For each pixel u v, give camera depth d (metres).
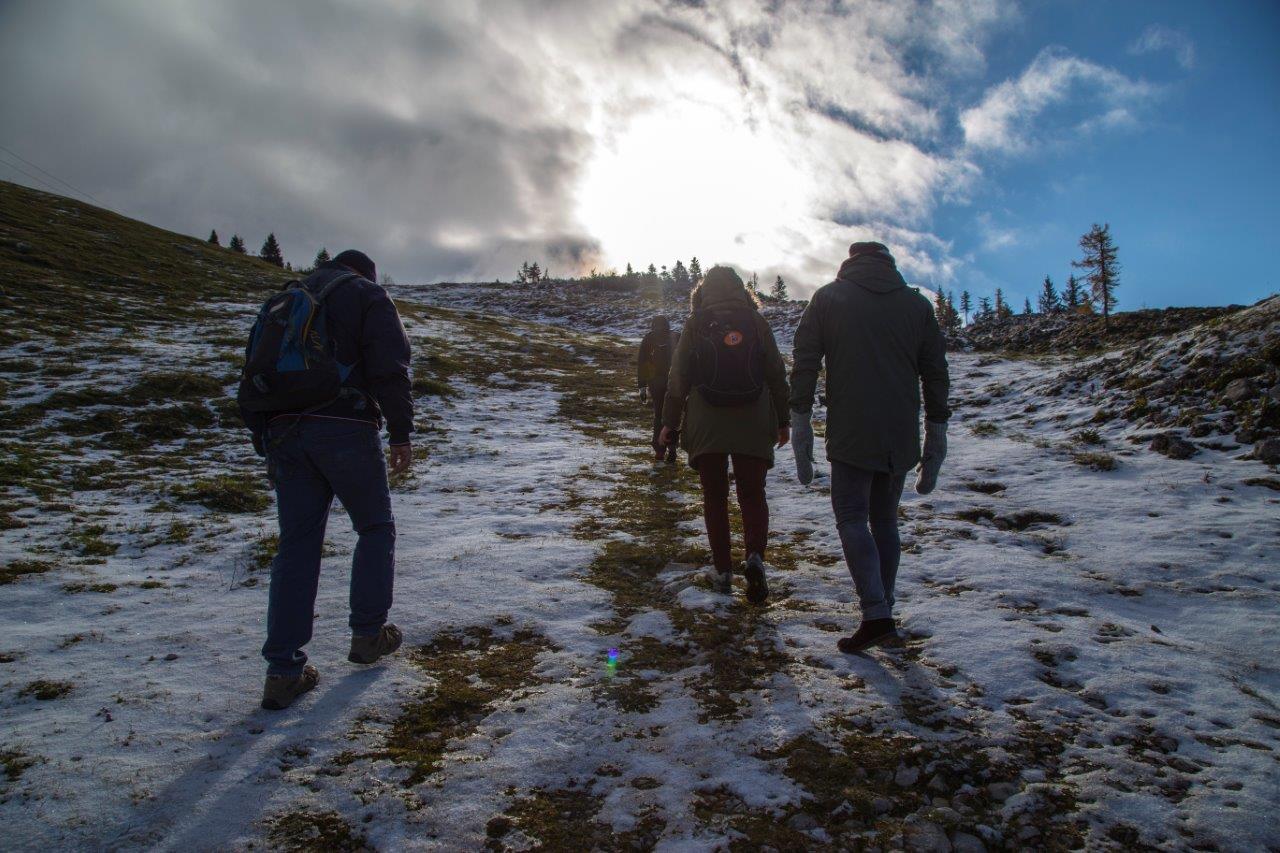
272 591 2.45
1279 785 1.95
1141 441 6.72
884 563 3.04
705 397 3.42
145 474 6.19
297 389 2.42
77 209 32.69
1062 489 5.59
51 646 2.83
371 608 2.67
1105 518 4.79
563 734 2.32
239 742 2.20
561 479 6.68
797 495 5.99
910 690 2.55
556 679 2.71
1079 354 22.81
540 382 14.86
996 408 9.87
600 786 2.07
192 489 5.58
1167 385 7.62
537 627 3.20
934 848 1.78
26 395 8.55
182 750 2.14
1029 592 3.50
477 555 4.17
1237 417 6.41
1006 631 3.00
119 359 11.33
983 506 5.28
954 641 2.93
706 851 1.78
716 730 2.33
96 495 5.39
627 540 4.66
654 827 1.88
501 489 6.22
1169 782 2.00
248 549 4.25
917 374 3.04
